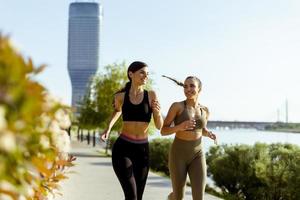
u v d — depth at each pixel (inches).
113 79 1194.6
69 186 394.0
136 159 197.5
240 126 6451.8
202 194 204.5
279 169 367.6
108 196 343.0
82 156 906.1
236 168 422.9
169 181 445.4
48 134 67.7
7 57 46.8
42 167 67.5
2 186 49.4
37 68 52.2
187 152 205.2
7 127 45.0
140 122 197.3
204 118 209.3
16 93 46.0
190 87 205.2
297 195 347.6
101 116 1189.1
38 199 97.0
